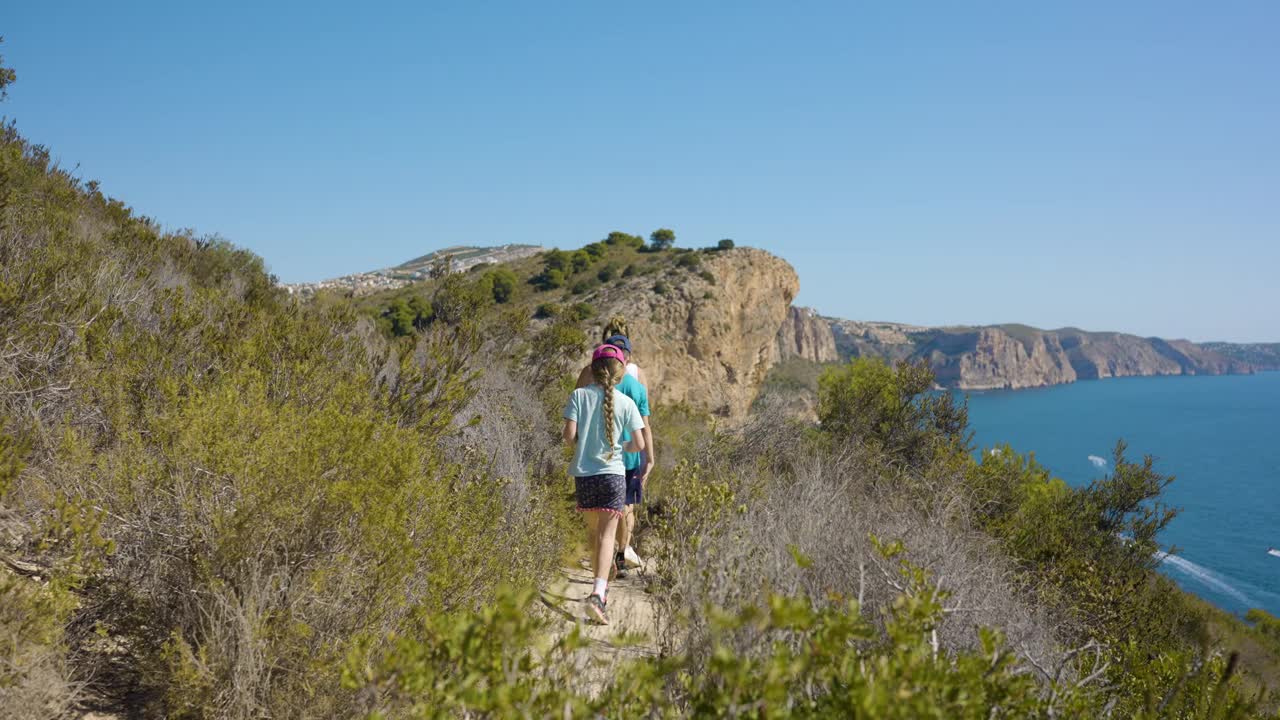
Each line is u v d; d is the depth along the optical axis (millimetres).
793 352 180625
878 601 3342
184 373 4531
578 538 6453
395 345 6727
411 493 3561
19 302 4199
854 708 1608
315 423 3484
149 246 8680
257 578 2883
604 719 1972
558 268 73438
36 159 9922
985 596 4289
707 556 3498
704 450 8000
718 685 2307
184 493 3037
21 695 2400
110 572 3082
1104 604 6801
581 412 4906
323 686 2777
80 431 3691
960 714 1798
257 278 11391
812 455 8469
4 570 2814
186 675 2586
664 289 64938
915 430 10609
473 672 1735
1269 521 101375
